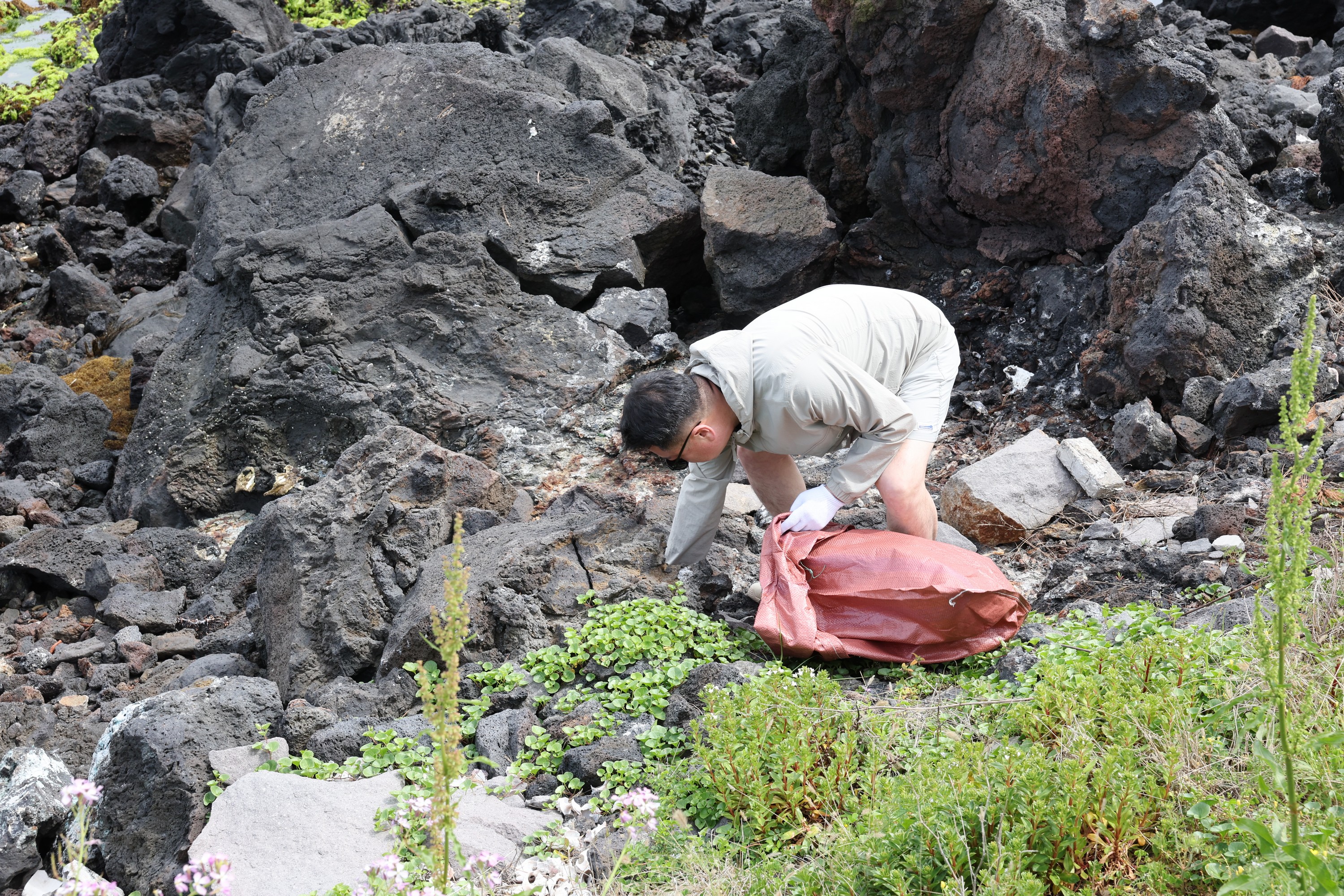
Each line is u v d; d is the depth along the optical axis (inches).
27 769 159.9
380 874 121.6
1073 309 264.7
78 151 459.5
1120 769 120.3
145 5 442.6
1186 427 225.3
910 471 175.6
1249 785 120.8
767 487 186.2
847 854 121.6
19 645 234.2
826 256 296.5
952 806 120.0
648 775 149.9
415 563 203.3
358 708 176.7
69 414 308.8
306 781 151.6
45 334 377.1
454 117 314.5
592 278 291.7
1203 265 229.9
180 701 165.6
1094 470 215.6
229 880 112.3
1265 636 94.4
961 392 266.7
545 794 154.3
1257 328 234.2
